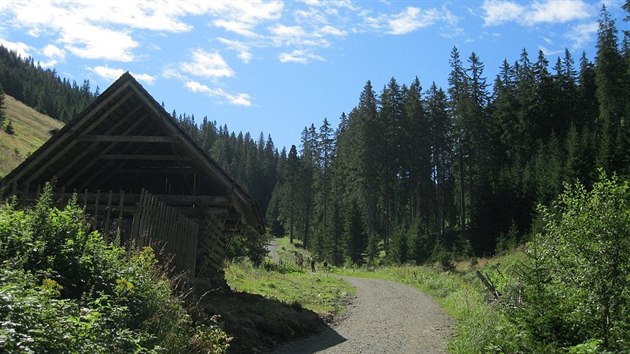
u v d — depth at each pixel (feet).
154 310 24.94
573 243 30.01
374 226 265.13
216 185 52.34
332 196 312.09
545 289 31.04
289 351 33.94
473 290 68.69
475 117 240.94
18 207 44.24
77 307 20.49
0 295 16.39
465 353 33.83
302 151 371.76
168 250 39.29
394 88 257.96
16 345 14.40
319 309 55.36
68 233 26.27
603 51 255.50
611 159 170.19
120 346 19.40
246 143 558.56
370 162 252.42
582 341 28.50
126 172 55.67
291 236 328.90
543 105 278.46
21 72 589.32
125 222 41.11
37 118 452.76
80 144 49.08
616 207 29.78
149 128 53.36
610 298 28.30
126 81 46.37
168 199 48.26
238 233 65.46
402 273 128.26
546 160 220.02
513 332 31.63
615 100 246.68
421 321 50.55
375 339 40.06
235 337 33.01
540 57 289.94
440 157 259.39
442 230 232.94
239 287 64.95
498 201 185.98
